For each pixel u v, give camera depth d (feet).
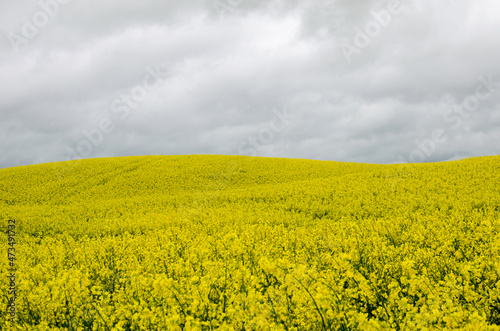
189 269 18.62
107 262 26.91
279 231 35.09
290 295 11.60
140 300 13.38
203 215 58.80
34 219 66.03
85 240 40.16
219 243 24.25
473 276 12.64
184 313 11.58
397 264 16.08
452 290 11.49
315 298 10.07
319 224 44.34
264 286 15.33
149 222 55.06
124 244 33.50
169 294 12.41
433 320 9.46
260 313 10.21
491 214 40.34
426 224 35.58
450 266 17.16
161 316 11.46
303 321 10.39
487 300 11.56
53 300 14.19
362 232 29.17
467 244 24.02
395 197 63.05
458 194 60.03
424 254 19.29
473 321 8.75
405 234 28.63
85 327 13.26
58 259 29.27
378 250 19.63
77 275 16.44
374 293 12.79
